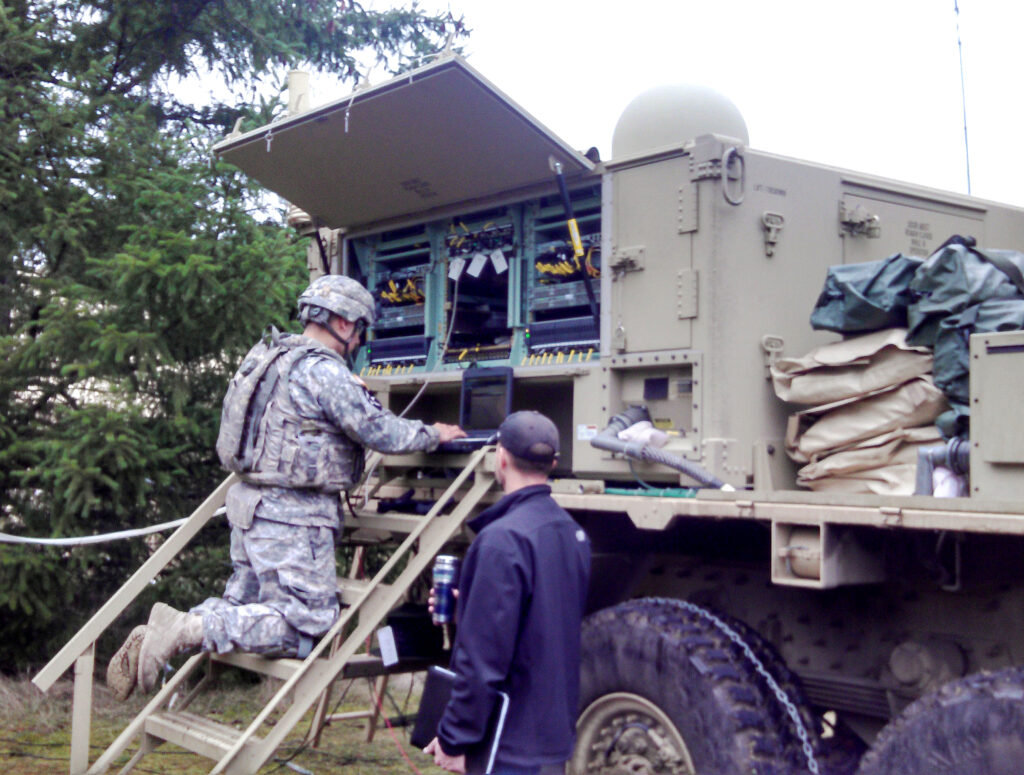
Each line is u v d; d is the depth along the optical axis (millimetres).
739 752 3340
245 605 4078
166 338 6938
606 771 3693
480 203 5066
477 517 3160
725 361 4000
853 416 3787
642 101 4645
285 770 5488
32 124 7277
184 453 7129
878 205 4578
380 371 5605
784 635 3938
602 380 4387
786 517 3297
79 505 6383
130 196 7355
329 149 5121
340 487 4219
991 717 2783
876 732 3777
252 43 10422
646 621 3668
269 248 7004
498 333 5266
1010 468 3043
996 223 5008
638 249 4285
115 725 6293
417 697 7059
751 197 4145
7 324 7605
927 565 3371
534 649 2902
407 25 11945
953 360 3391
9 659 6902
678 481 4074
